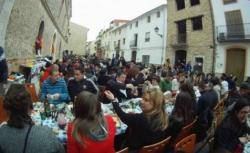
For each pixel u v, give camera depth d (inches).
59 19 1026.7
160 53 1189.7
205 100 253.1
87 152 117.4
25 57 472.1
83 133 117.2
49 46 839.1
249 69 776.9
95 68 539.5
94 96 122.2
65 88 251.1
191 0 978.7
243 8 799.1
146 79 402.6
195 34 950.4
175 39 1052.5
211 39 880.9
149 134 155.9
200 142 242.4
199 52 929.5
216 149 172.6
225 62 839.1
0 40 306.7
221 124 172.1
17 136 87.9
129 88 315.0
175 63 1051.9
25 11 413.7
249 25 789.2
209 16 890.1
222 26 850.8
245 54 791.7
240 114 168.4
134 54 1546.5
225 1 842.2
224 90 399.9
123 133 179.5
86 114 119.0
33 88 271.7
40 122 169.8
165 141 151.7
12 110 89.2
